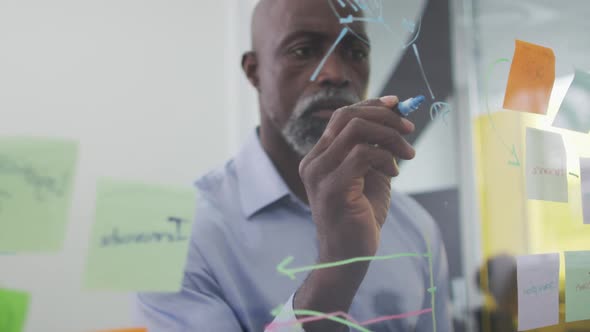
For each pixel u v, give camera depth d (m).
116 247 0.31
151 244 0.32
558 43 0.52
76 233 0.31
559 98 0.52
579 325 0.50
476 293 0.44
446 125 0.45
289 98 0.37
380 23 0.42
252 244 0.35
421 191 0.43
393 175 0.40
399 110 0.40
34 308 0.30
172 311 0.32
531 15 0.51
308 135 0.37
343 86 0.39
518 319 0.46
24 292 0.29
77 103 0.31
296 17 0.38
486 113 0.47
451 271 0.43
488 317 0.44
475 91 0.46
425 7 0.44
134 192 0.32
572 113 0.53
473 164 0.45
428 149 0.43
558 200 0.50
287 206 0.36
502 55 0.49
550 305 0.48
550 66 0.52
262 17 0.37
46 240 0.30
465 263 0.44
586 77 0.54
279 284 0.35
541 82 0.51
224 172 0.35
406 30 0.43
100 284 0.31
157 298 0.32
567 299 0.49
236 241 0.35
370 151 0.39
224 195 0.35
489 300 0.44
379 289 0.39
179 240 0.33
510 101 0.48
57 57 0.31
